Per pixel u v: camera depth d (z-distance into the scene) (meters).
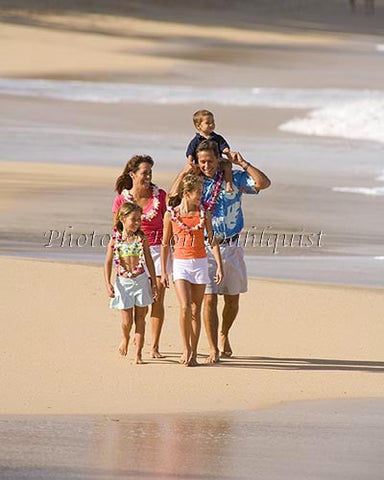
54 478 19.84
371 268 45.69
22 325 35.03
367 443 23.59
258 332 35.66
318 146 84.75
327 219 55.53
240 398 28.81
